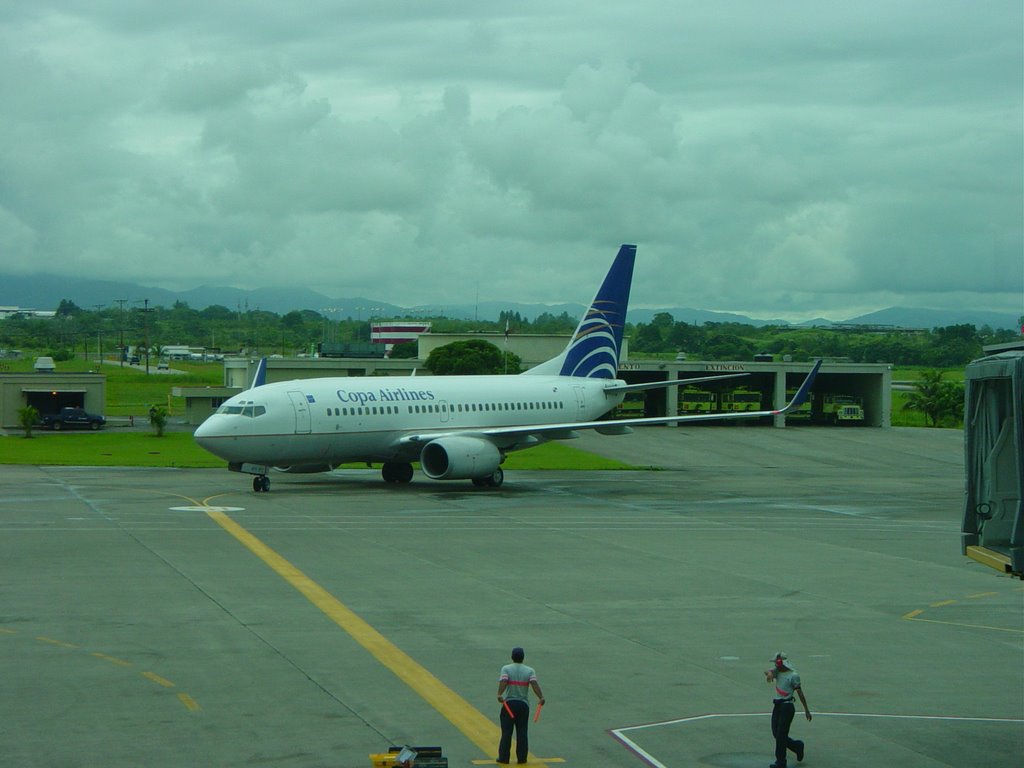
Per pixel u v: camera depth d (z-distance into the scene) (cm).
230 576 3466
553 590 3341
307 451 5819
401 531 4528
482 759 1870
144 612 2934
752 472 7944
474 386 6600
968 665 2538
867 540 4516
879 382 12212
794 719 2122
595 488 6525
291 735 1967
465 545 4191
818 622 2961
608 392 7319
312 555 3894
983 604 3222
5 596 3123
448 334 13338
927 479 7594
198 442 5547
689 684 2341
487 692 2248
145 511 5016
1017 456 1905
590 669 2447
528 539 4378
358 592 3253
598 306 7356
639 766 1847
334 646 2602
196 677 2325
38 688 2233
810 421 12738
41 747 1884
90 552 3878
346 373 12075
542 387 6919
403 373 12181
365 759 1847
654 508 5547
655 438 10425
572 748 1930
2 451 8344
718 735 2012
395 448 6181
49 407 11300
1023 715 2164
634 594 3300
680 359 13212
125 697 2178
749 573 3691
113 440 9425
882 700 2258
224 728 1998
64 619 2842
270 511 5100
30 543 4062
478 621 2898
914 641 2759
